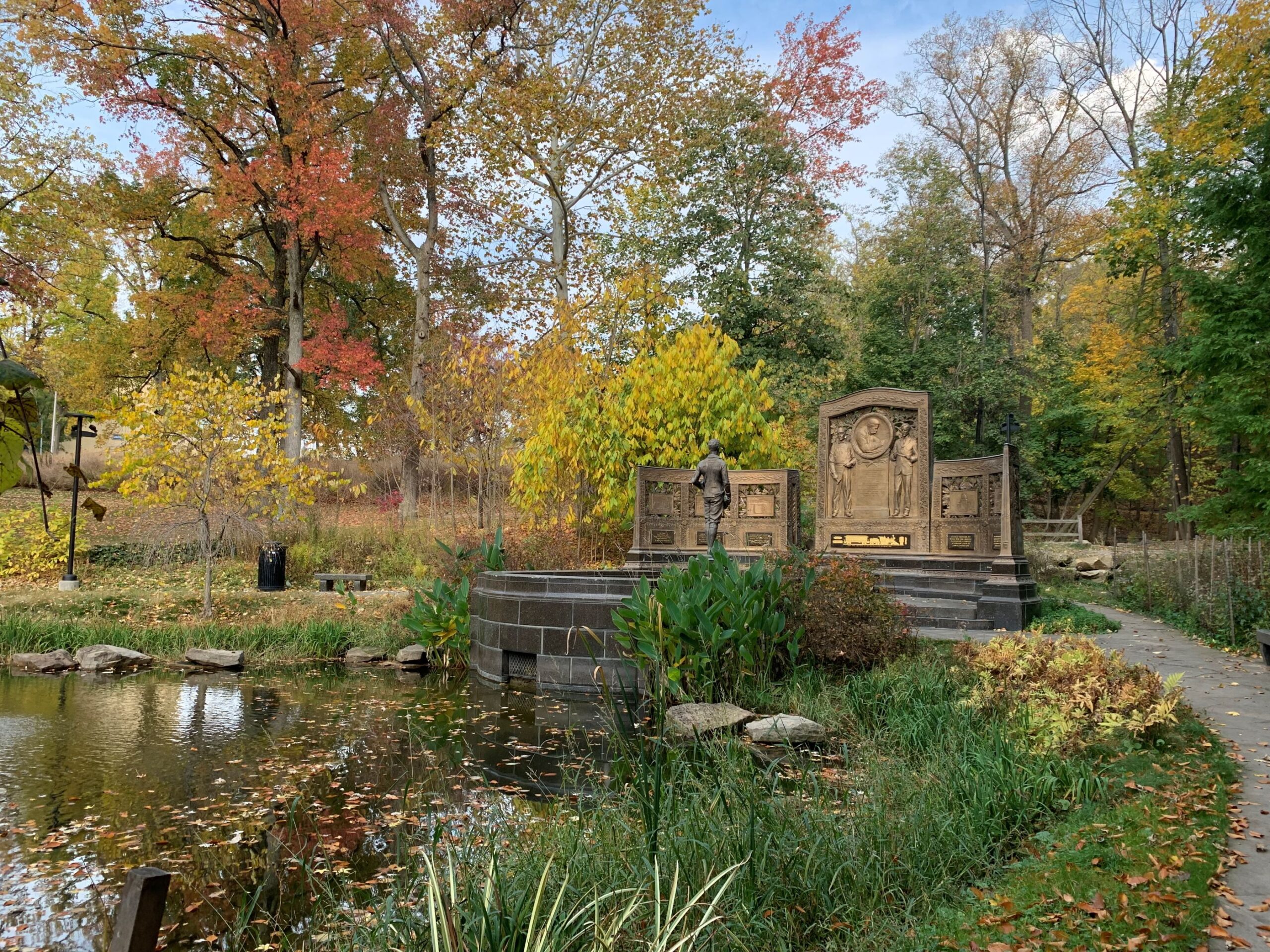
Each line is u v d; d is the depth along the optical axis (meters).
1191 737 6.93
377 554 21.45
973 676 8.77
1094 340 33.84
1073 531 34.19
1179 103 23.28
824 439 17.69
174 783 6.93
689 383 19.09
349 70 29.62
